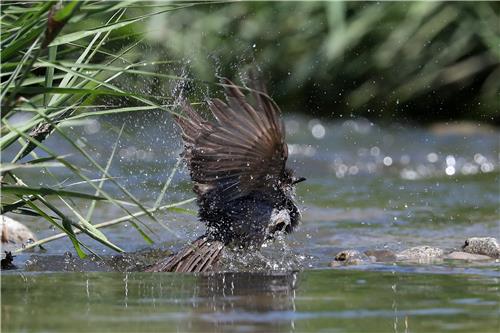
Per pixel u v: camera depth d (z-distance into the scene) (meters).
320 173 19.30
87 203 14.72
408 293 8.48
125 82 13.00
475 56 22.38
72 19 8.31
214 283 9.13
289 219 10.88
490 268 9.97
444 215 14.50
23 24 9.17
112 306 7.89
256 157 10.19
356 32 21.39
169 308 7.81
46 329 7.01
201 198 10.76
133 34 10.41
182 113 10.98
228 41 20.88
